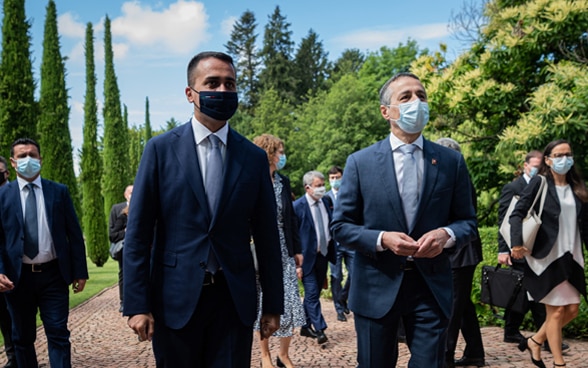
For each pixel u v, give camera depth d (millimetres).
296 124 46188
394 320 3002
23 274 4539
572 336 6449
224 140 2633
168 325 2449
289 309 5133
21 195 4668
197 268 2463
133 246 2469
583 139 8062
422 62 11891
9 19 13055
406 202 3033
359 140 35844
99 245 24281
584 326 6348
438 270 2967
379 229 3025
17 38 13109
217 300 2525
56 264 4645
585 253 6328
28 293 4562
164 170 2535
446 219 3061
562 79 8883
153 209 2541
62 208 4758
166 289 2479
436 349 2908
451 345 4871
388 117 3123
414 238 2979
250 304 2549
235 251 2549
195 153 2572
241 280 2541
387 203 3006
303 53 65750
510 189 5812
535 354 4887
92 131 25000
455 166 3107
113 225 8938
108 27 30641
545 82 9781
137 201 2504
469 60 11391
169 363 2504
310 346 6492
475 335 5180
